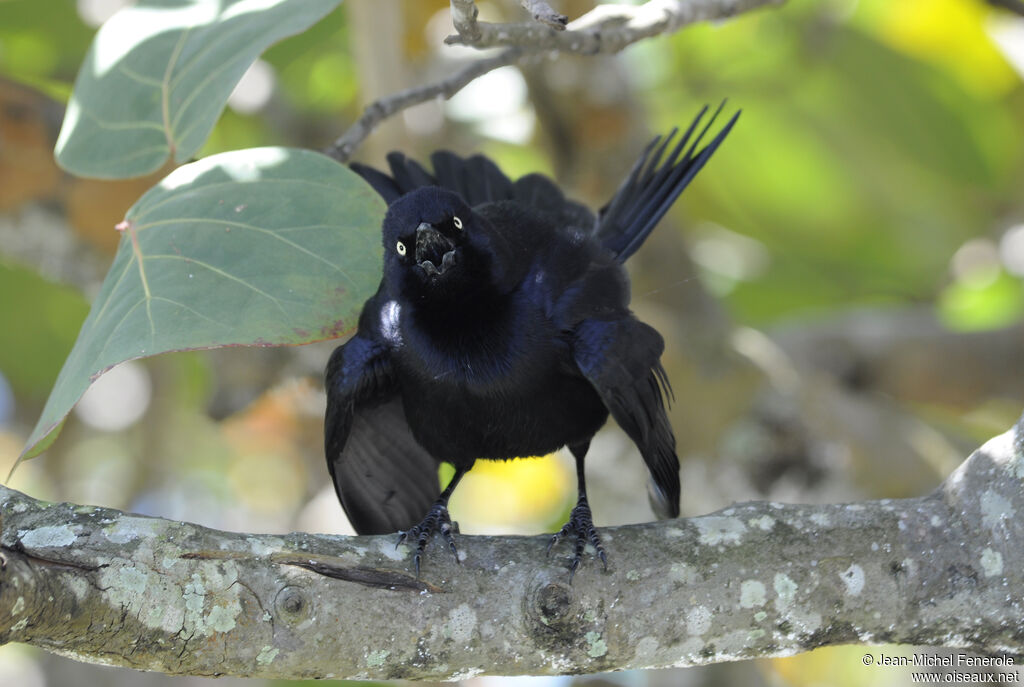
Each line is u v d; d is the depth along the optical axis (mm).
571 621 7289
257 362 14344
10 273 16734
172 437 18219
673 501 9367
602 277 9305
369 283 7816
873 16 17609
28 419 18859
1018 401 16672
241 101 15484
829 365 16469
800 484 14680
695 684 14000
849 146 18516
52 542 6762
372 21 12438
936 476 14695
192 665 6914
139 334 7434
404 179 10570
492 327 9062
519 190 10766
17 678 15531
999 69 17641
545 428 9422
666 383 9430
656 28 9320
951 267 19375
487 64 9836
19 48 15453
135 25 9359
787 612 7422
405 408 9594
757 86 17469
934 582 7492
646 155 10281
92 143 9008
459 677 7305
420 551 7379
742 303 19406
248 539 7121
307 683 12570
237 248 7832
